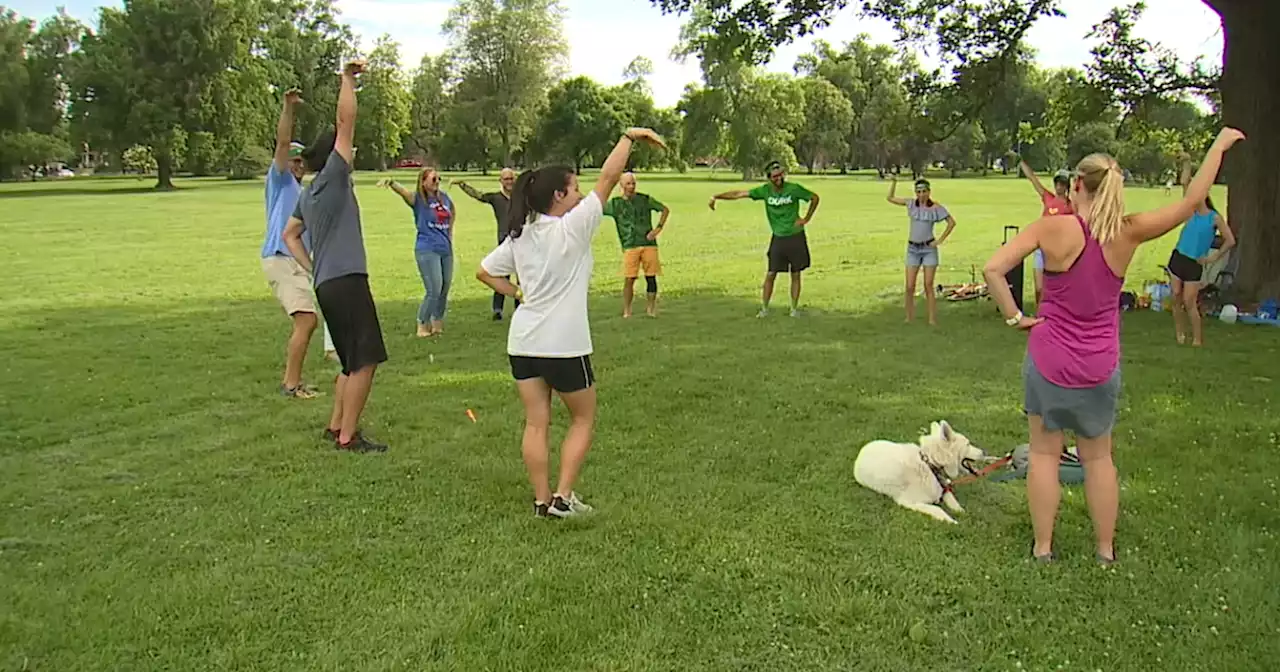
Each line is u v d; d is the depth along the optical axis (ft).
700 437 20.58
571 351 15.31
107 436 20.94
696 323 35.86
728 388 25.02
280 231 23.94
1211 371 26.81
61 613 12.51
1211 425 21.07
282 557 14.38
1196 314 30.94
